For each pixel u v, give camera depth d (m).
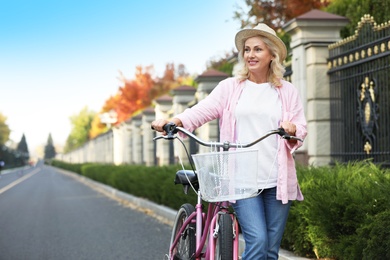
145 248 8.55
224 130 4.16
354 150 9.78
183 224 4.64
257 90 4.14
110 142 41.56
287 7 17.56
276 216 4.06
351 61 9.71
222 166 3.69
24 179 47.91
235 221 3.99
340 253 5.71
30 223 12.25
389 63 8.90
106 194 22.41
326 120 10.48
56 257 8.02
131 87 46.91
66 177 51.41
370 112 9.20
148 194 15.10
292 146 3.99
